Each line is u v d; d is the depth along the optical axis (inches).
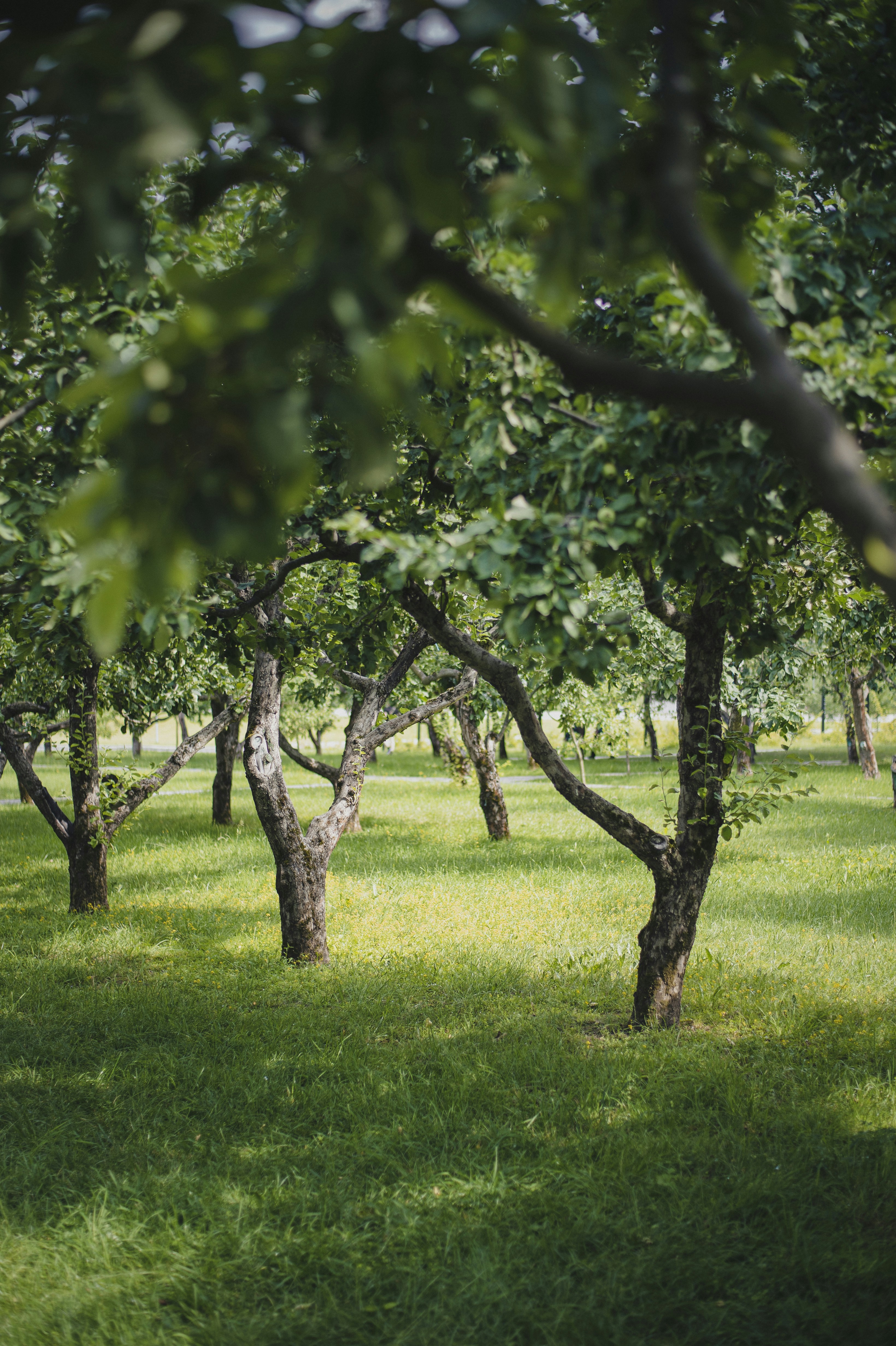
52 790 1170.0
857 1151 195.2
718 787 260.8
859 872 508.7
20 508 153.3
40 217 49.8
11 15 41.6
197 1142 204.7
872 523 43.1
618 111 43.7
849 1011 279.9
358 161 47.9
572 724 751.1
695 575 183.0
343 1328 144.4
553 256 47.9
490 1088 225.5
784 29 57.4
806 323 128.0
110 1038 267.0
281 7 40.1
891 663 349.7
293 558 288.8
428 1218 172.9
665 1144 198.7
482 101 41.1
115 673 443.5
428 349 44.3
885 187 150.6
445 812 881.5
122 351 135.2
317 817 365.4
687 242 46.6
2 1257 162.7
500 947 366.9
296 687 684.7
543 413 152.2
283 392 40.6
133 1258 163.5
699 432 137.1
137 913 439.5
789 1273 156.9
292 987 316.5
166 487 40.5
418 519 216.2
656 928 268.5
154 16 38.9
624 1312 148.3
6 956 360.8
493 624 384.2
